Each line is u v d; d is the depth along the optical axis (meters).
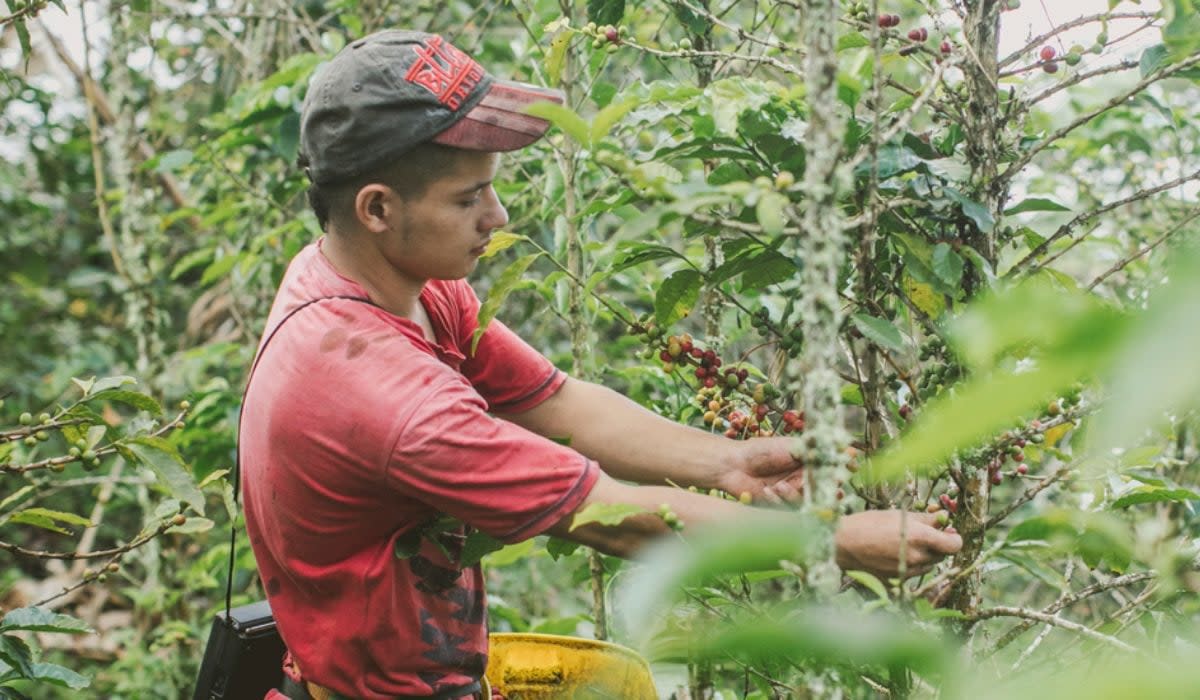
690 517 1.39
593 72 2.41
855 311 1.50
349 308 1.55
